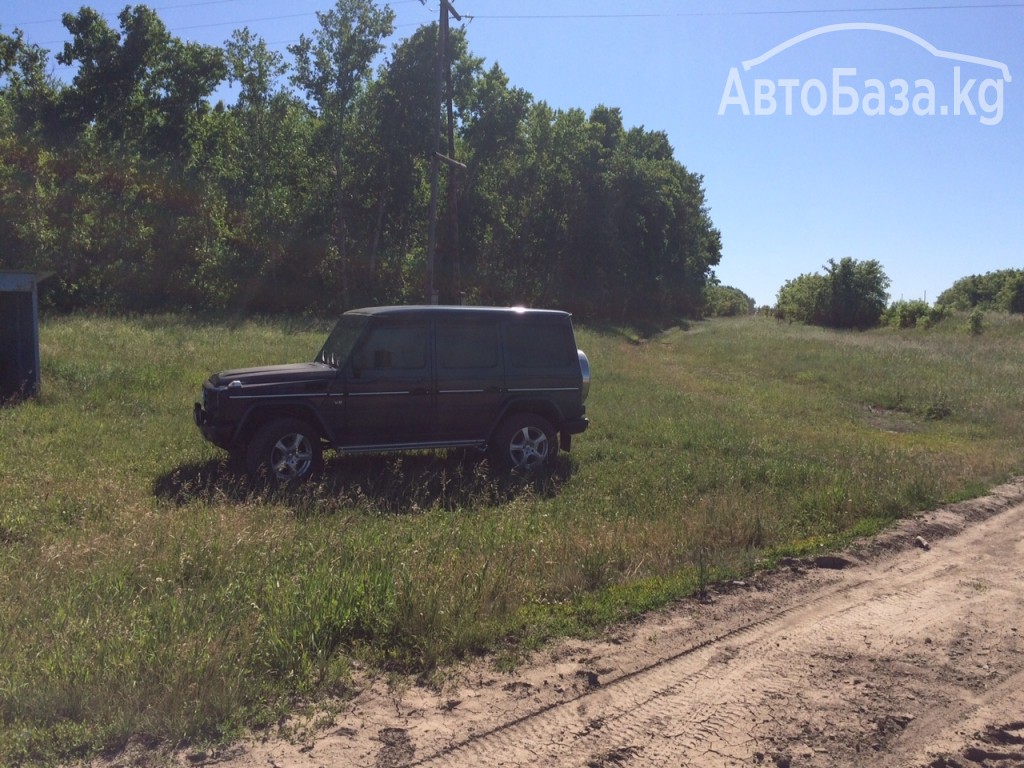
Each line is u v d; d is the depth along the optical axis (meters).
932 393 18.53
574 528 7.30
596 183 53.38
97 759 3.63
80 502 7.42
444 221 45.22
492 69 46.59
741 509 7.80
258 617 4.87
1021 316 47.06
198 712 3.89
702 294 78.12
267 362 16.89
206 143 42.94
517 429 9.55
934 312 48.94
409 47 41.31
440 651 4.74
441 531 6.93
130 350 17.33
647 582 6.10
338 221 42.22
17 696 3.90
